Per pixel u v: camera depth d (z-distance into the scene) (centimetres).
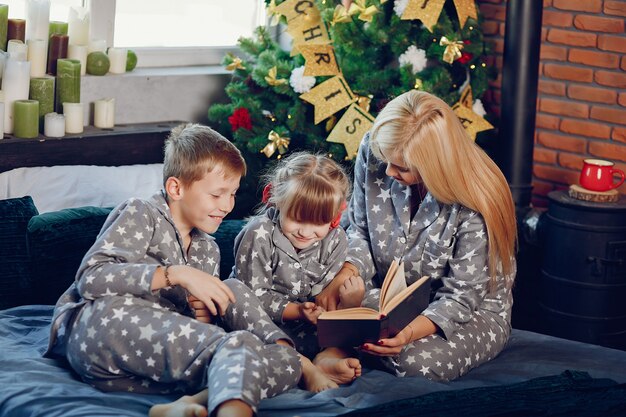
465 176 246
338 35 363
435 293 261
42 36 362
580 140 396
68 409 207
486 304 262
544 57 398
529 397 217
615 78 383
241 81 400
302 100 376
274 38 438
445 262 258
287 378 219
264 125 380
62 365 236
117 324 218
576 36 389
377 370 241
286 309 247
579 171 398
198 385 215
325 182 238
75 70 360
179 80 400
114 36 401
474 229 251
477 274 251
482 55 398
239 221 312
